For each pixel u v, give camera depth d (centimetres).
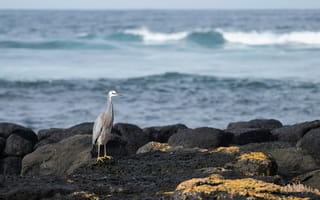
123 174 1105
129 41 6322
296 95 3152
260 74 3966
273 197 803
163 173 1098
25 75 3928
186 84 3547
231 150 1222
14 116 2631
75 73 4047
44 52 5253
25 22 11994
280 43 6166
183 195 820
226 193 813
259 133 1653
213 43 6209
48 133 1789
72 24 10988
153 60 4794
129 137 1736
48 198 898
